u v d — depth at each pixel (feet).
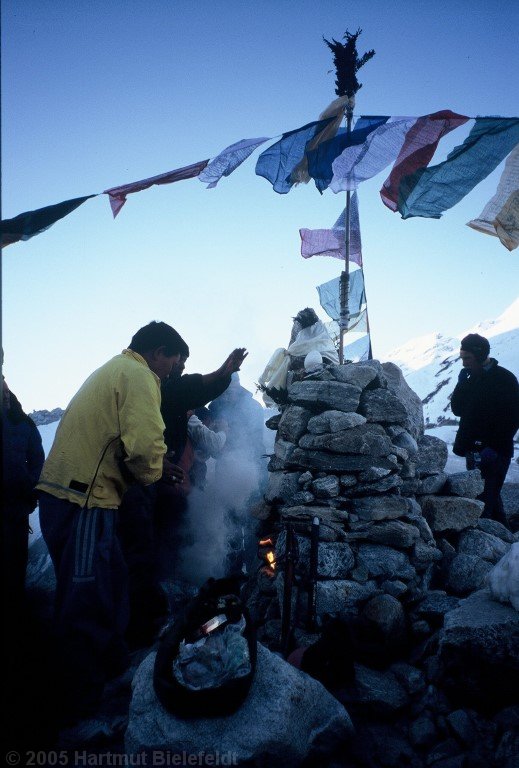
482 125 9.13
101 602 8.71
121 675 9.68
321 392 12.92
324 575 11.19
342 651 9.04
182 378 12.48
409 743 8.16
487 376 15.53
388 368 15.43
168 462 11.08
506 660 8.50
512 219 9.43
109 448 9.13
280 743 7.20
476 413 15.56
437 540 13.21
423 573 11.85
